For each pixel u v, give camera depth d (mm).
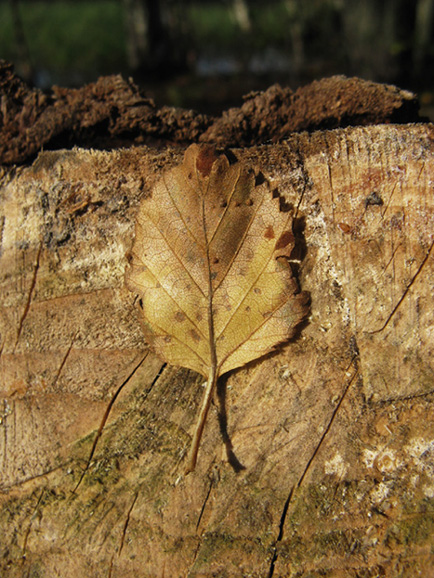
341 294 133
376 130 135
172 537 129
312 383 133
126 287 137
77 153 141
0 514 135
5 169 145
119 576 128
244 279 131
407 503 128
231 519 129
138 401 136
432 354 131
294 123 149
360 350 133
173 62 835
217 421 133
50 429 137
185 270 131
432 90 591
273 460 131
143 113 150
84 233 139
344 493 129
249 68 825
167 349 133
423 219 132
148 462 133
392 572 125
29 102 151
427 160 133
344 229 133
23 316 140
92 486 133
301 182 134
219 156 131
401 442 130
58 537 131
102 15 1165
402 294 132
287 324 130
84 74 850
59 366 138
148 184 138
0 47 959
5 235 141
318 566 126
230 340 131
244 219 131
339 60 770
